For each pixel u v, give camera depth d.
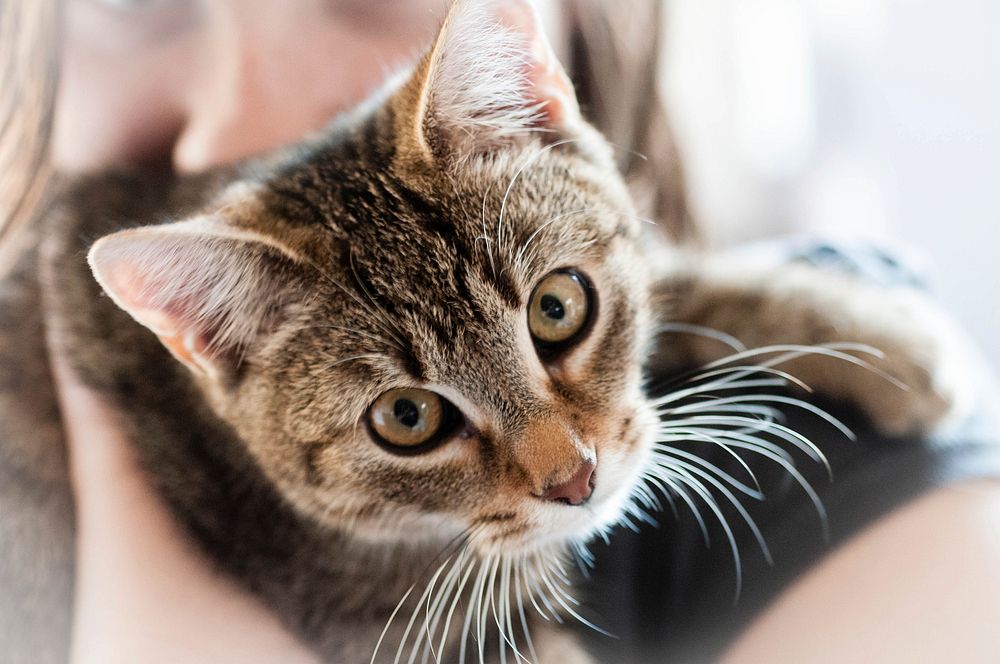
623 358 0.34
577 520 0.33
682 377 0.37
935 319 0.36
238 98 0.36
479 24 0.32
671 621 0.33
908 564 0.30
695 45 0.65
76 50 0.37
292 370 0.33
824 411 0.34
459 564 0.33
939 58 0.66
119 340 0.36
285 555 0.35
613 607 0.34
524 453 0.32
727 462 0.34
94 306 0.37
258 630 0.34
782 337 0.36
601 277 0.33
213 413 0.35
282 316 0.33
